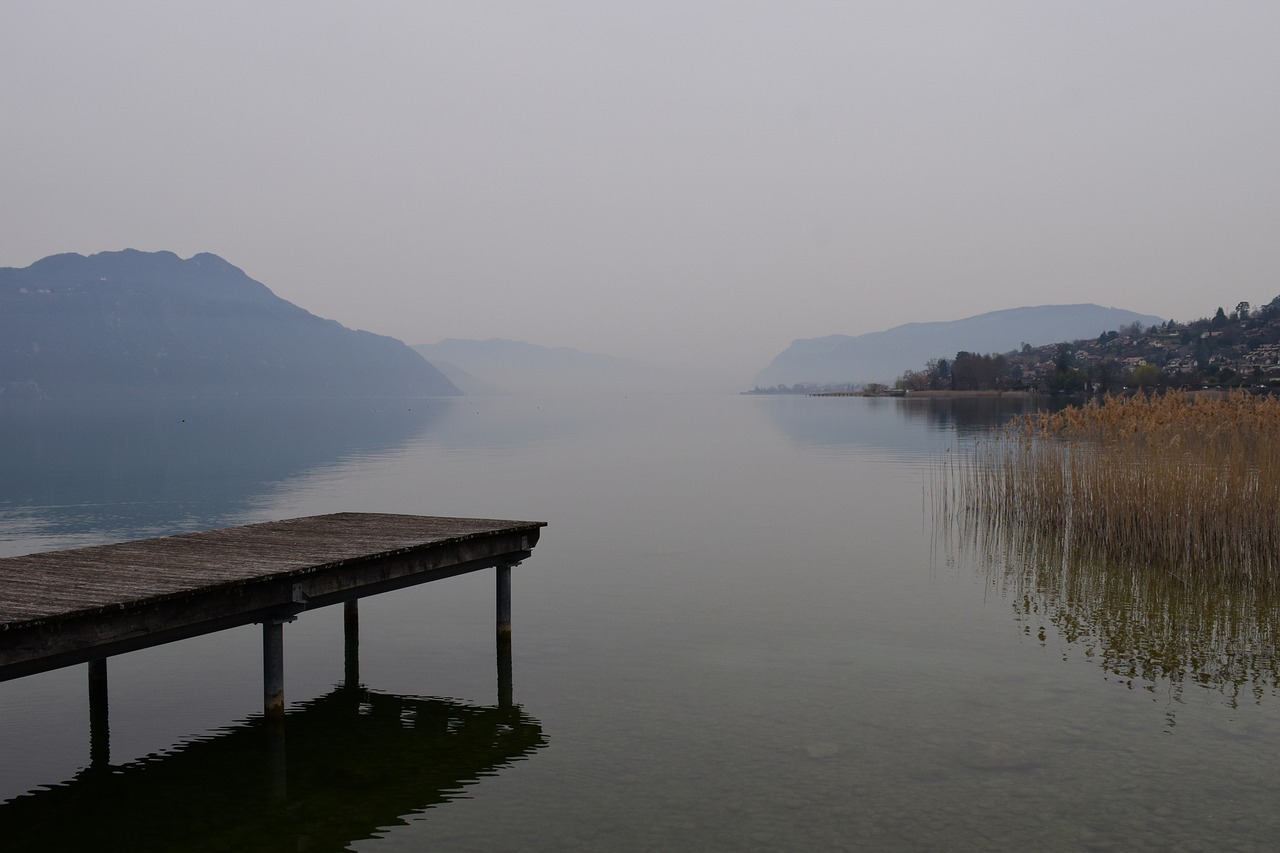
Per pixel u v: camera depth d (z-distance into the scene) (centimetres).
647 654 1071
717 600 1333
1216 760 749
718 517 2161
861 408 11044
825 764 749
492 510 2300
